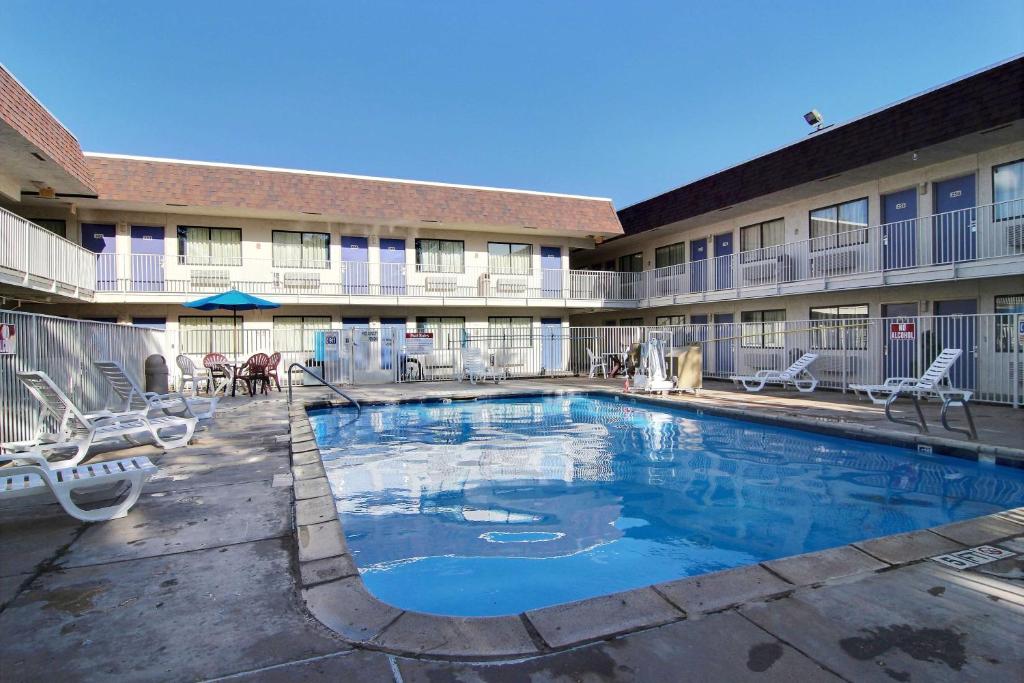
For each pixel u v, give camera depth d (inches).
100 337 389.7
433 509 223.3
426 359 812.0
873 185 601.3
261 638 99.0
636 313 994.1
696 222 815.1
